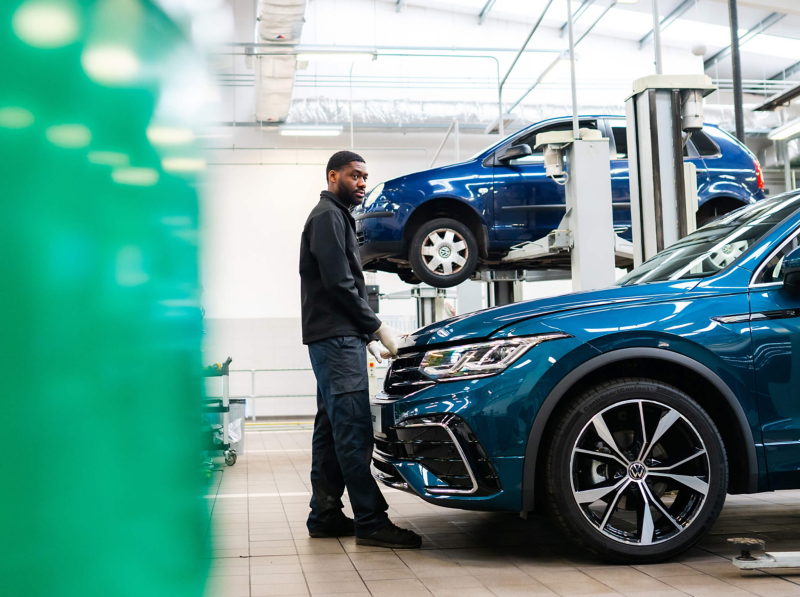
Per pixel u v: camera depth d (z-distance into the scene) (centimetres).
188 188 33
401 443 292
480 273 784
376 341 338
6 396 26
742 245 305
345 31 1625
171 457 32
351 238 317
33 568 27
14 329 27
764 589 232
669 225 453
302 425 1223
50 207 27
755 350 276
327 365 306
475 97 1672
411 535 305
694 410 269
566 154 527
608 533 265
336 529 332
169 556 32
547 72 1131
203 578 34
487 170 688
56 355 28
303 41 1612
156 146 31
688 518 268
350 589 243
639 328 273
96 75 29
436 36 1658
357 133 1589
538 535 325
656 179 453
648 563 267
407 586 246
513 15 1673
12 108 26
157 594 31
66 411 28
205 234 34
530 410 269
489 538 321
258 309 1530
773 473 274
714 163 681
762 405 274
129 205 30
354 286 307
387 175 1593
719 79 1811
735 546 250
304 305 314
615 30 1708
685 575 250
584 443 274
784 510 372
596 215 509
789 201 320
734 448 278
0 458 26
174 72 32
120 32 30
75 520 28
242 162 1548
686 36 1697
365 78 1636
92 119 29
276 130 1556
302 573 266
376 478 327
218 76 34
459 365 280
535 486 272
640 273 338
